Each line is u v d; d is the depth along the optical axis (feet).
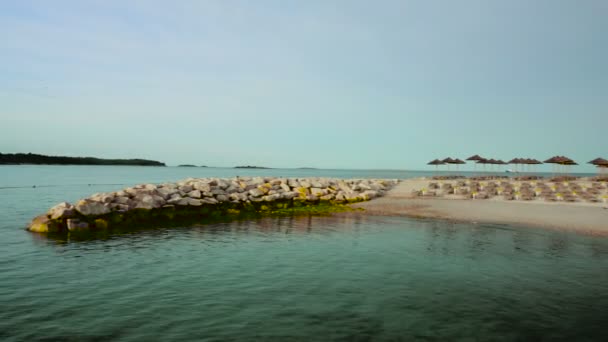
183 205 106.32
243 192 131.44
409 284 44.73
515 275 48.78
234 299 39.17
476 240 71.82
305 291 41.88
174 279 45.85
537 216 101.04
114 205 92.27
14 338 29.96
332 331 31.91
